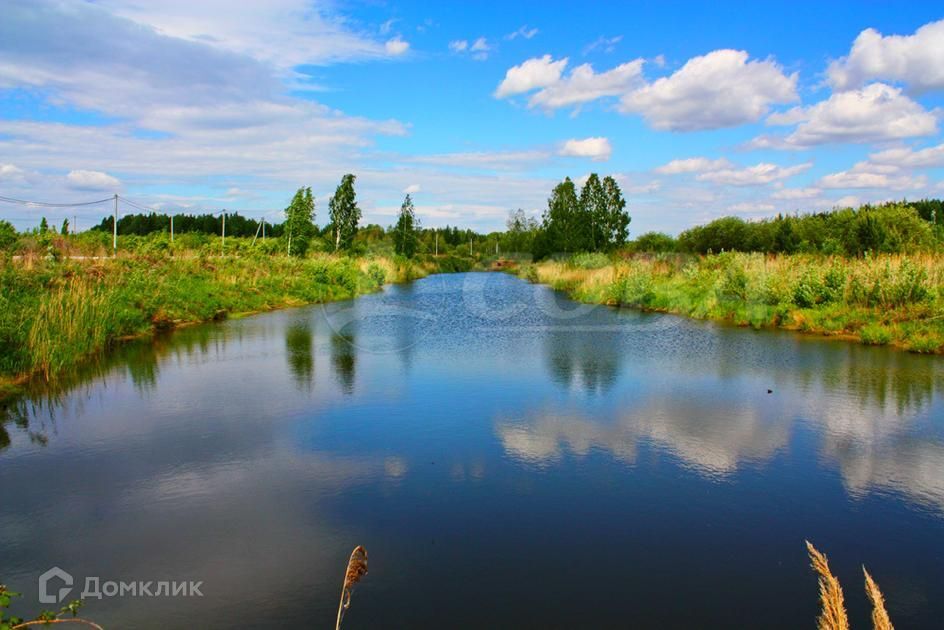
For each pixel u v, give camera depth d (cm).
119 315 1328
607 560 439
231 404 824
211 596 394
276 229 5950
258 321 1675
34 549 450
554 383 961
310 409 805
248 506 519
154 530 478
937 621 370
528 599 391
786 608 383
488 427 734
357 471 596
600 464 618
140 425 729
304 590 400
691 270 2372
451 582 410
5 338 944
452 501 532
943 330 1217
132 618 372
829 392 895
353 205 3859
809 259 2127
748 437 699
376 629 360
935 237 2414
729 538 472
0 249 1773
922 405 822
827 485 569
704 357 1176
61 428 716
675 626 365
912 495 548
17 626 332
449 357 1187
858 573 425
